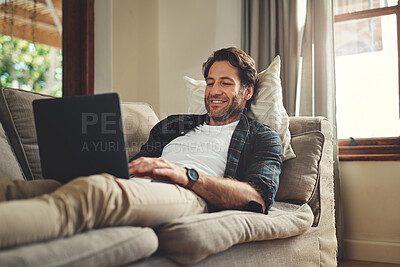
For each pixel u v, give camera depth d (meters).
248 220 1.32
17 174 1.52
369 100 2.88
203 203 1.36
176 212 1.20
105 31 2.97
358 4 2.91
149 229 1.06
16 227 0.78
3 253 0.75
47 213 0.84
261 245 1.42
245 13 3.11
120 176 1.18
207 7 3.13
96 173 1.21
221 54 1.86
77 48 2.93
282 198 1.78
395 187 2.66
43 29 2.78
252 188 1.48
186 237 1.09
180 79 3.07
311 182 1.76
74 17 2.92
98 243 0.90
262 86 1.88
